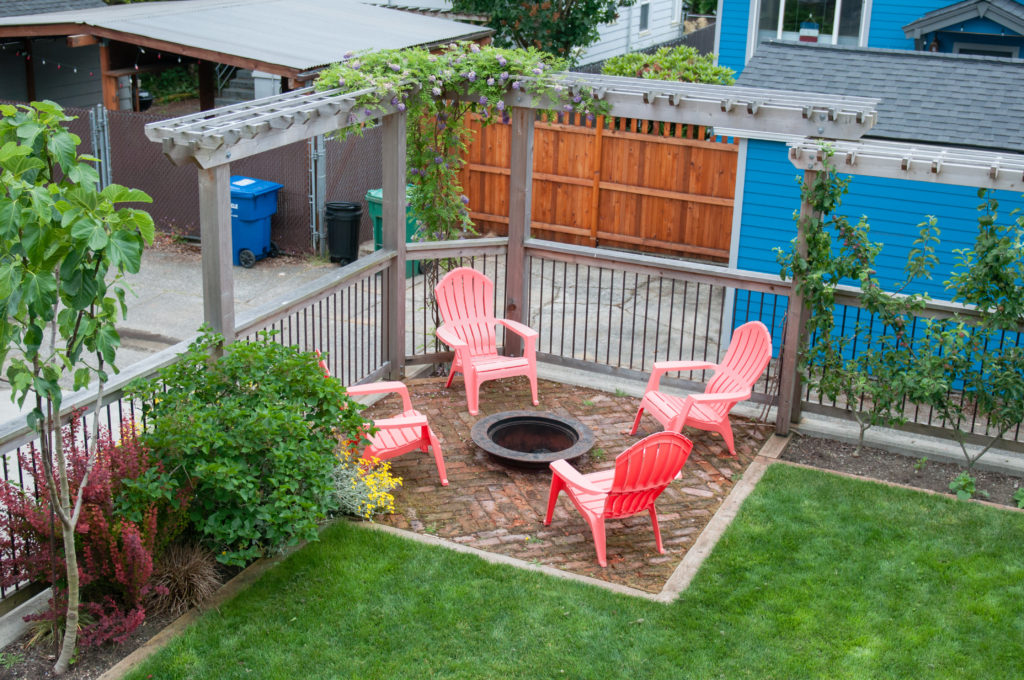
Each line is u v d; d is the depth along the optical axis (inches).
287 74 474.9
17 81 636.7
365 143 535.5
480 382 318.7
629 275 495.8
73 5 686.5
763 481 278.7
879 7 519.5
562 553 242.4
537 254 350.9
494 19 657.0
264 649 202.1
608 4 667.4
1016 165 273.0
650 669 199.2
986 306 281.7
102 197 179.3
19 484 205.8
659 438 230.1
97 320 183.2
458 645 204.7
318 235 517.7
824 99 309.4
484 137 547.2
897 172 278.8
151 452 215.0
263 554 227.9
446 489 271.1
